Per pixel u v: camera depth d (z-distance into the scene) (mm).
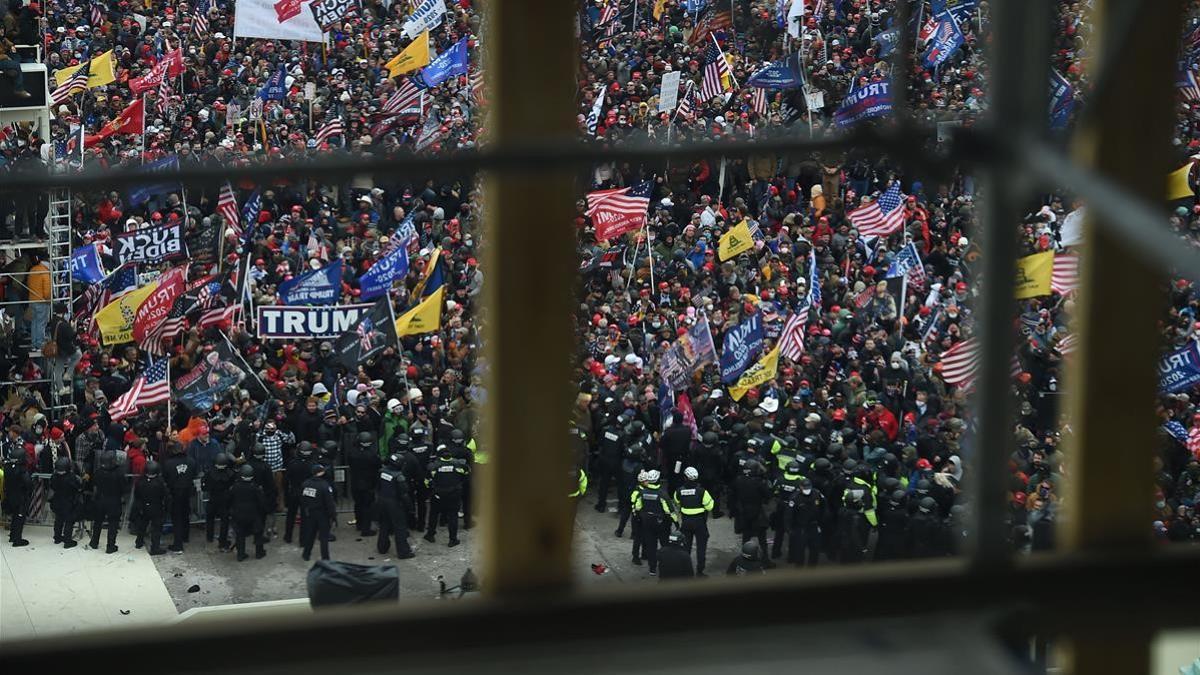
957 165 6727
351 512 67812
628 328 77500
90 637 5609
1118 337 7508
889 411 70125
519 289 7016
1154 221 5844
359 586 33750
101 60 100000
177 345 75625
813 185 89938
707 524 66250
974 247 73875
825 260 84625
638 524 61125
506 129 7020
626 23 120125
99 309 76438
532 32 6965
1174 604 6578
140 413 69250
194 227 80688
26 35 105625
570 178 6953
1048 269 70125
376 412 68812
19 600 57406
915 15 105562
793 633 6250
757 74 100250
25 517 62750
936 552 57719
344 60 113875
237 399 69812
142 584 59375
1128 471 7559
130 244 73875
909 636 6211
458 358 72688
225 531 62906
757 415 67000
